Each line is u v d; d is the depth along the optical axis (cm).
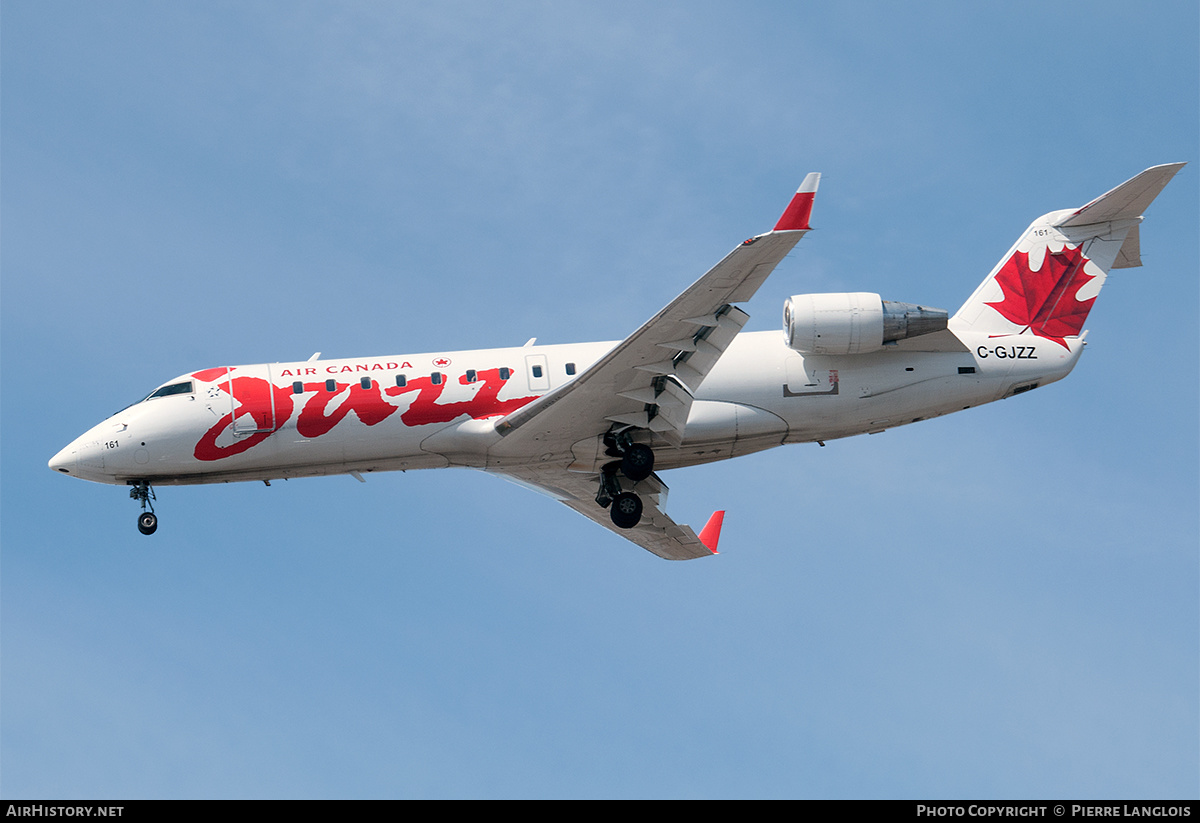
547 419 6900
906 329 7325
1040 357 7662
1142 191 7662
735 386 7281
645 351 6475
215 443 7150
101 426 7238
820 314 7244
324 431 7169
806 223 5891
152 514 7400
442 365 7300
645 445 7212
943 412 7606
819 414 7362
